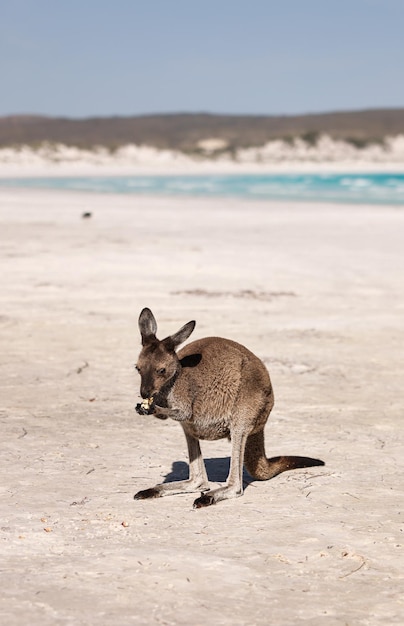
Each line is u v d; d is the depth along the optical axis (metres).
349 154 192.62
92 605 4.59
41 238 27.66
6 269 20.23
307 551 5.51
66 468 7.21
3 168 129.88
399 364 11.55
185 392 6.11
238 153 188.62
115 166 150.75
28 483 6.78
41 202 47.72
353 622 4.52
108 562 5.22
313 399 9.75
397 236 29.39
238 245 26.30
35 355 11.71
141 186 77.94
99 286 17.98
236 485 6.56
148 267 21.05
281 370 11.11
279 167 158.25
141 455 7.67
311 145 196.88
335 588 4.96
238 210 42.44
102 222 34.53
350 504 6.46
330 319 14.72
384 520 6.12
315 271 20.70
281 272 20.52
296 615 4.59
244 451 6.77
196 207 44.56
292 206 45.84
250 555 5.41
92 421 8.73
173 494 6.61
